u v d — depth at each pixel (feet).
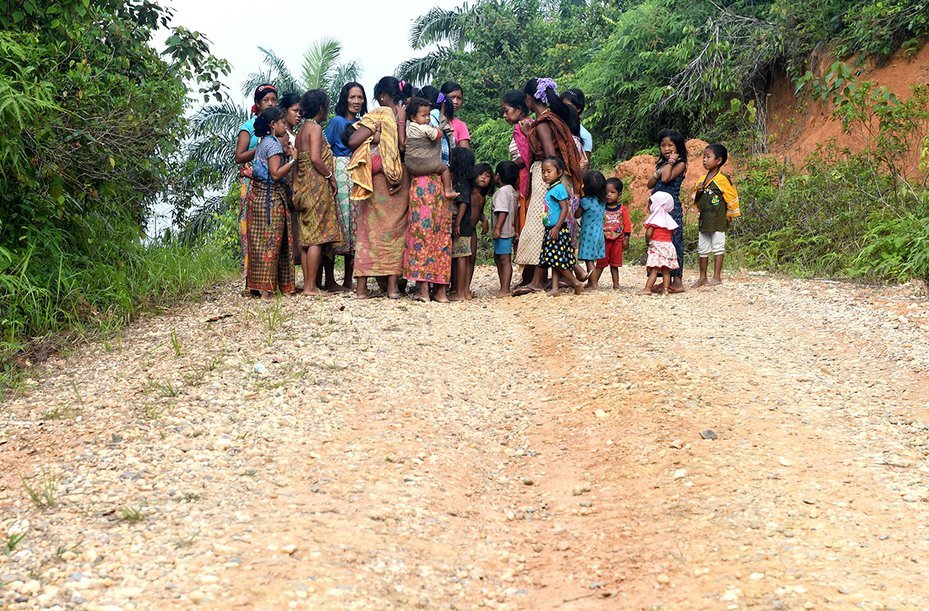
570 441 17.13
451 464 15.85
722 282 32.19
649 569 11.85
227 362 20.43
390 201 27.58
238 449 15.55
